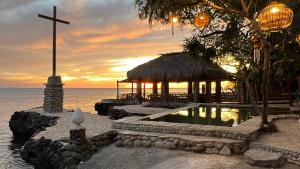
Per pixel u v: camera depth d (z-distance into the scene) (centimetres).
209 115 1788
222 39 2081
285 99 2391
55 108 2419
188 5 1268
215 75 2702
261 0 1355
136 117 1540
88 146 1209
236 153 1035
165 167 982
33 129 2259
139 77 2878
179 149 1126
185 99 2750
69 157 1146
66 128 1611
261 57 1719
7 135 2569
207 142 1073
